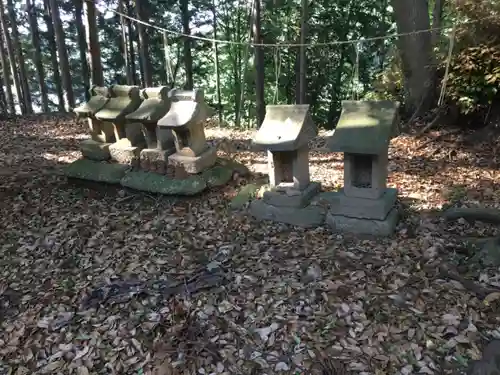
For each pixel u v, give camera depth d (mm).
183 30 16234
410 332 3301
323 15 12977
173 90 5871
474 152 6898
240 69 15789
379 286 3814
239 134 9969
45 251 4992
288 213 5043
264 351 3266
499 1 6781
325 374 3023
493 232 4586
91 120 6652
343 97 14438
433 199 5562
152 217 5586
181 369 3152
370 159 4523
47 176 7223
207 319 3617
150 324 3621
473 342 3170
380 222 4559
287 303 3719
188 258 4574
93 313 3836
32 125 11656
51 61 20125
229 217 5352
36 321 3812
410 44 8195
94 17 9906
